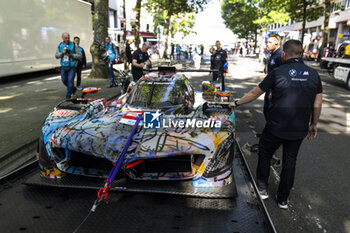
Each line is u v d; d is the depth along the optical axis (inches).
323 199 108.6
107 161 100.4
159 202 86.9
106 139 94.8
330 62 463.5
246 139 176.1
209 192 85.4
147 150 88.9
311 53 941.8
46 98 280.8
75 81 412.5
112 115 118.6
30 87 360.5
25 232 72.1
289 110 90.6
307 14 784.3
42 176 97.5
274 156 141.9
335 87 393.7
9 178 99.2
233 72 575.2
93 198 88.8
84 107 125.0
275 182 122.1
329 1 682.2
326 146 166.2
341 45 426.3
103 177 92.0
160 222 77.0
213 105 118.4
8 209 82.1
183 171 94.3
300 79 89.3
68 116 113.2
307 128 93.7
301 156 151.6
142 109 120.5
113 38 869.8
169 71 166.9
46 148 96.9
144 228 74.4
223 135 94.9
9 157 137.6
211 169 89.5
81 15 595.5
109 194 91.2
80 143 93.1
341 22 1056.2
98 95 296.2
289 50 92.8
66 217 78.8
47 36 472.7
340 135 184.7
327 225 92.1
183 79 146.3
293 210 100.8
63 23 519.5
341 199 108.7
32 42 434.3
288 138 93.0
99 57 446.0
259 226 75.2
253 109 253.8
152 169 95.1
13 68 395.5
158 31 1047.0
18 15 399.5
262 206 80.3
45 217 78.6
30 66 433.4
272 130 95.3
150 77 147.0
